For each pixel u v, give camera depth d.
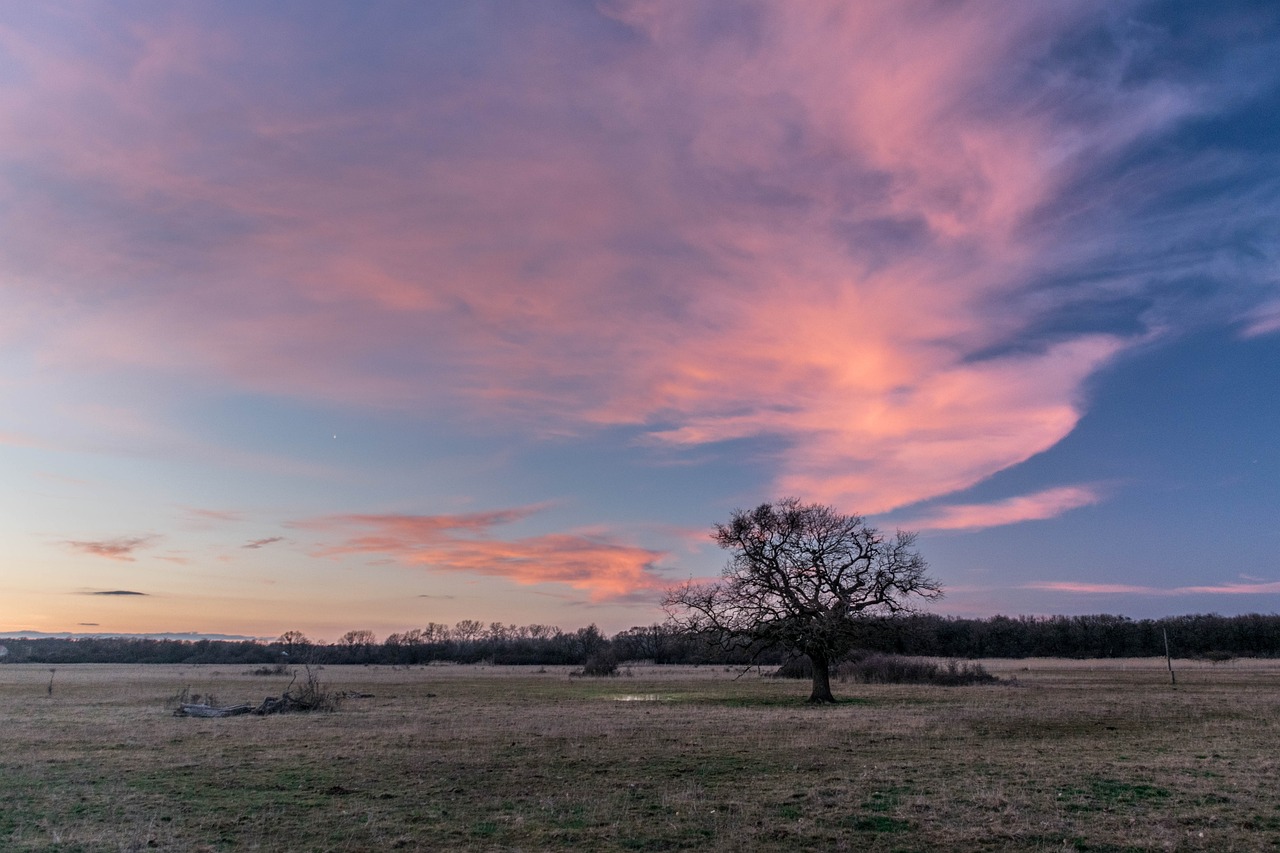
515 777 16.59
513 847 11.18
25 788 15.41
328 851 11.00
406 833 11.93
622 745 21.36
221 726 26.84
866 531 40.59
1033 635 130.00
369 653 152.25
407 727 26.12
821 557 40.22
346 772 17.19
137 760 18.88
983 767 17.67
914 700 39.28
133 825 12.37
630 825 12.41
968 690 47.28
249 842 11.41
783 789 15.22
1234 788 15.16
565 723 27.23
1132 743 21.92
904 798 14.25
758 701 39.81
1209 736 23.47
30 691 48.59
